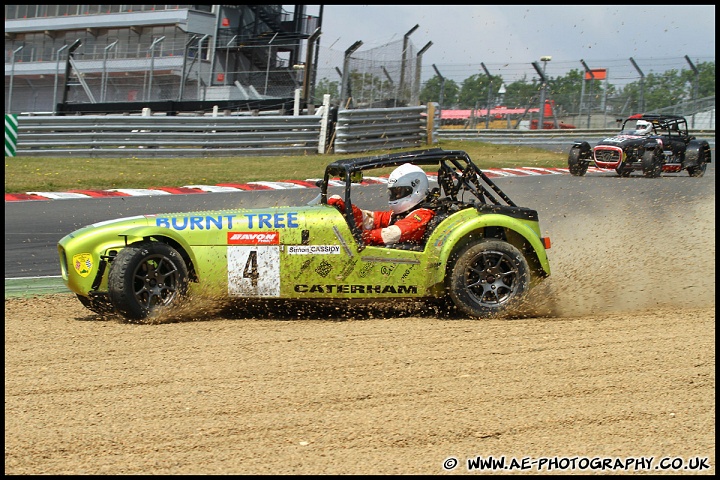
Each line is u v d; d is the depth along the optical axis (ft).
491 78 207.00
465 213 47.52
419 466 26.03
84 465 26.09
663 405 31.60
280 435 28.50
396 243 47.73
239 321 46.47
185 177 121.90
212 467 25.91
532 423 29.68
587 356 38.40
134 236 44.98
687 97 204.85
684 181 125.18
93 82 236.22
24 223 84.38
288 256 46.73
